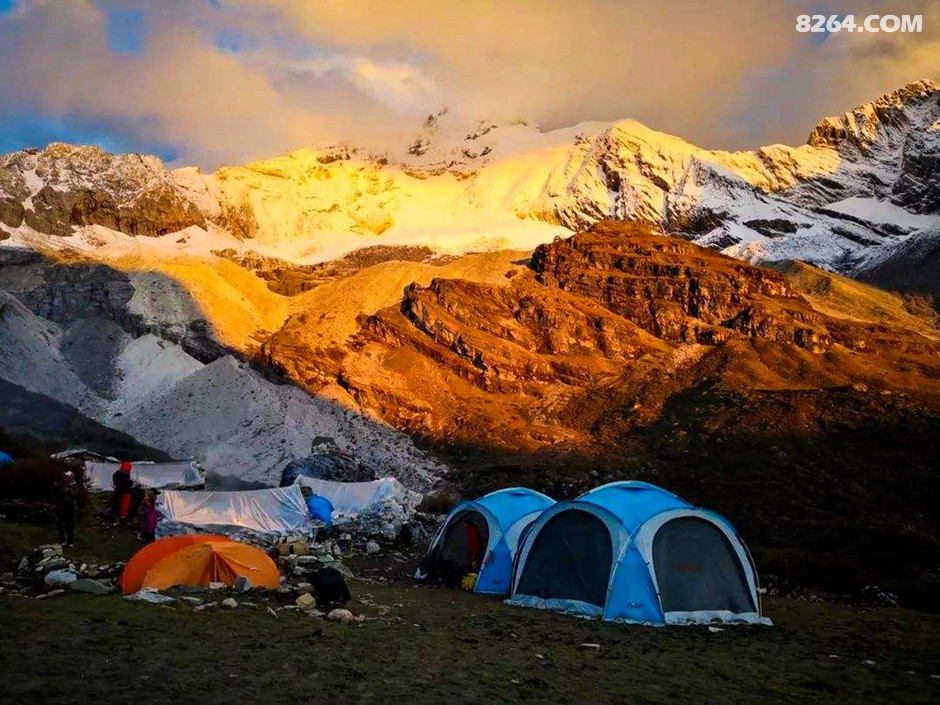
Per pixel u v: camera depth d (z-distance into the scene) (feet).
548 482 311.88
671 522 83.20
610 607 80.23
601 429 393.09
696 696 52.80
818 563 163.53
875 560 207.62
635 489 89.71
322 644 57.31
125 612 62.49
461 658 57.62
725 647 70.28
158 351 449.48
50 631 54.24
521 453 364.79
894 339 508.94
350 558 118.11
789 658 67.31
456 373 458.50
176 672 47.78
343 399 416.26
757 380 421.59
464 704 46.62
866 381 426.92
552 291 533.14
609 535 82.89
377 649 57.62
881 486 289.12
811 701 53.52
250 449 320.50
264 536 117.91
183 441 331.98
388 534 133.28
